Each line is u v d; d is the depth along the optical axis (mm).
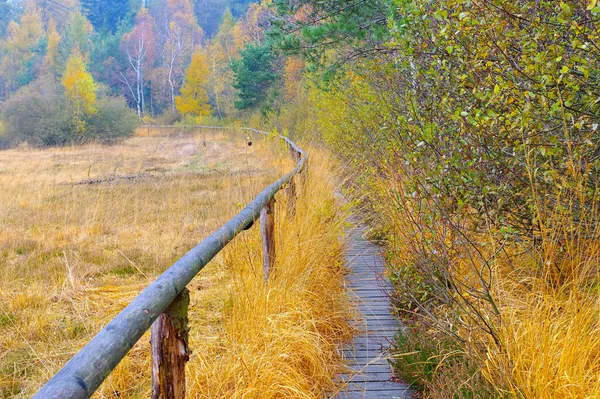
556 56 3295
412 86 5164
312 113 17344
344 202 7273
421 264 3906
